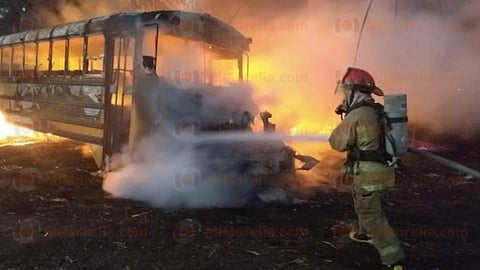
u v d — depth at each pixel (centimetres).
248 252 393
